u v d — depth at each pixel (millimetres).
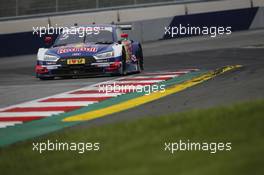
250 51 76062
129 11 118438
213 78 46906
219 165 18062
